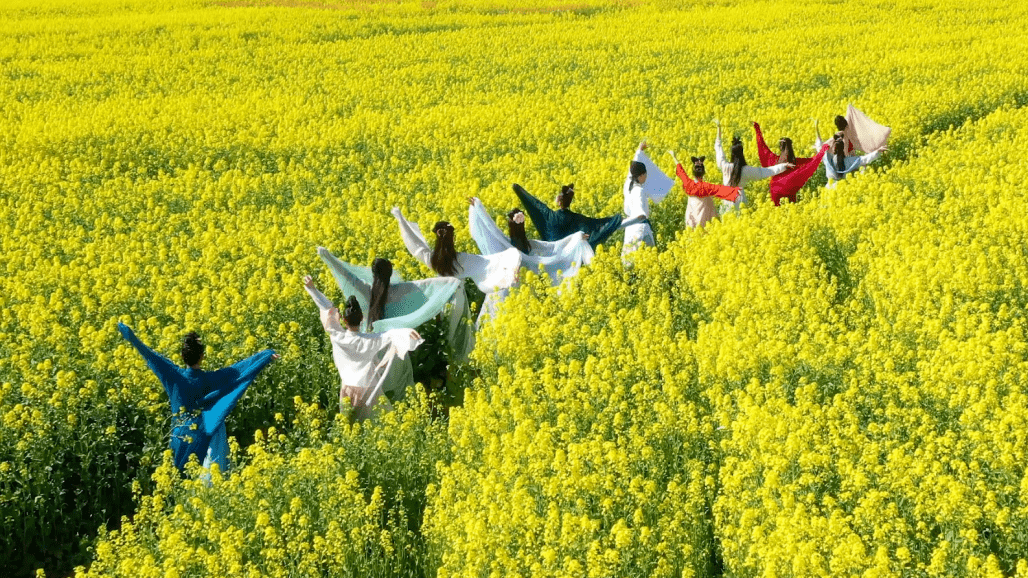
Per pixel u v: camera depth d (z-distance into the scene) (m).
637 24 40.12
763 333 9.61
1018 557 6.25
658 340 9.59
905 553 5.95
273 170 19.81
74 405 8.57
